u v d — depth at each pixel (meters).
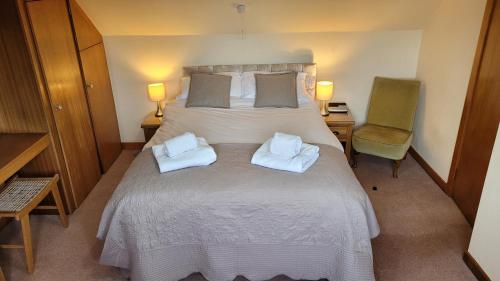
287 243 2.12
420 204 3.05
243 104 3.46
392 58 3.79
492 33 2.52
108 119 3.79
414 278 2.29
